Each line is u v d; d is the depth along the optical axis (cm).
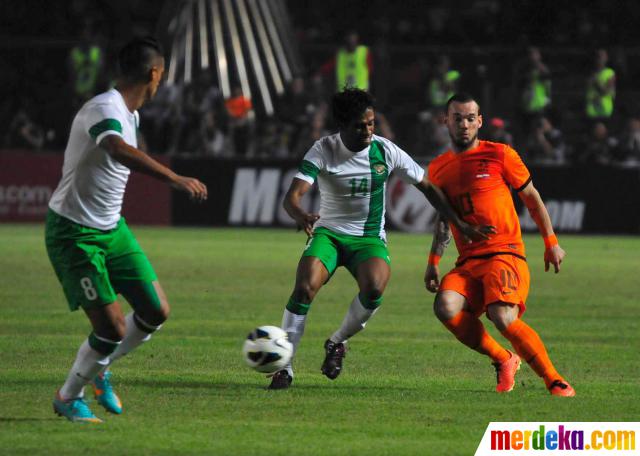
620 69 7969
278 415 1914
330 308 3641
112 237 1859
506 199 2242
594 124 7706
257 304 3656
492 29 8812
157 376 2314
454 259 5472
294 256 5450
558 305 3797
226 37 8650
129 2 9325
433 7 9500
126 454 1611
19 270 4584
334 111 2234
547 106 7706
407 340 2936
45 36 9194
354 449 1666
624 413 1970
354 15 9431
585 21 8931
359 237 2323
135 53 1825
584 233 7162
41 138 7925
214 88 7794
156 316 1905
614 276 4806
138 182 7419
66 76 8425
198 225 7394
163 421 1847
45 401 1998
